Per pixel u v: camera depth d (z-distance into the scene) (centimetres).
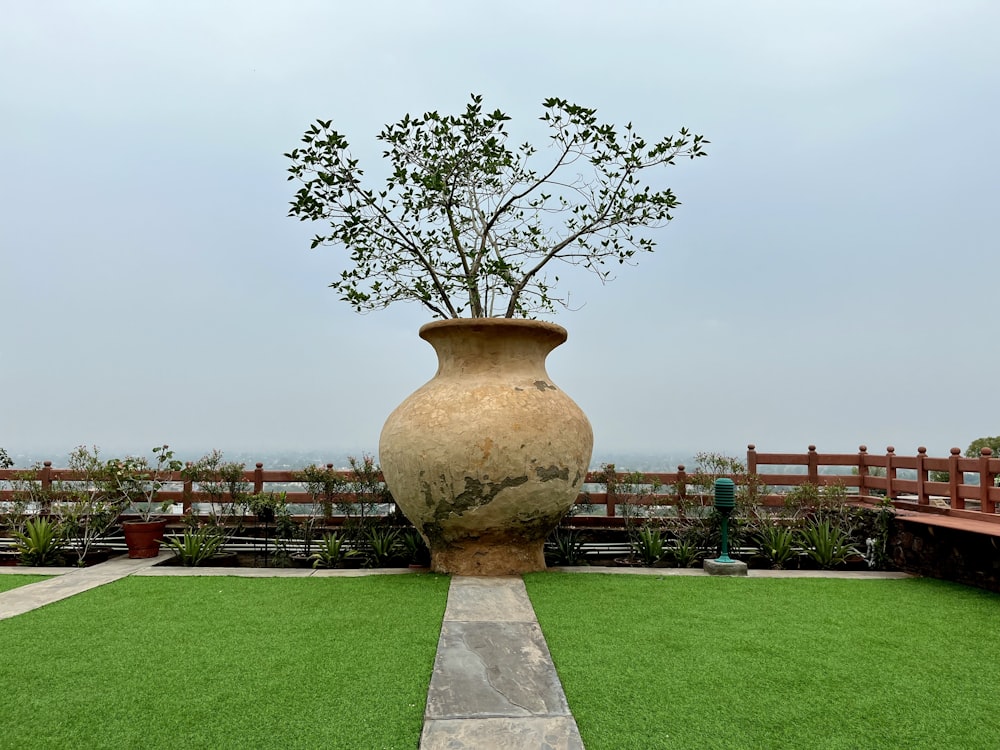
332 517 843
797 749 278
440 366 695
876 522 731
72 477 841
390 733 290
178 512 873
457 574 630
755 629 451
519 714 310
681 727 298
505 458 589
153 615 481
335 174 697
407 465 609
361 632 436
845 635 441
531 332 658
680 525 805
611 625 456
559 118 714
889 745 283
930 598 554
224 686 341
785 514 821
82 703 318
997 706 325
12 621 465
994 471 681
